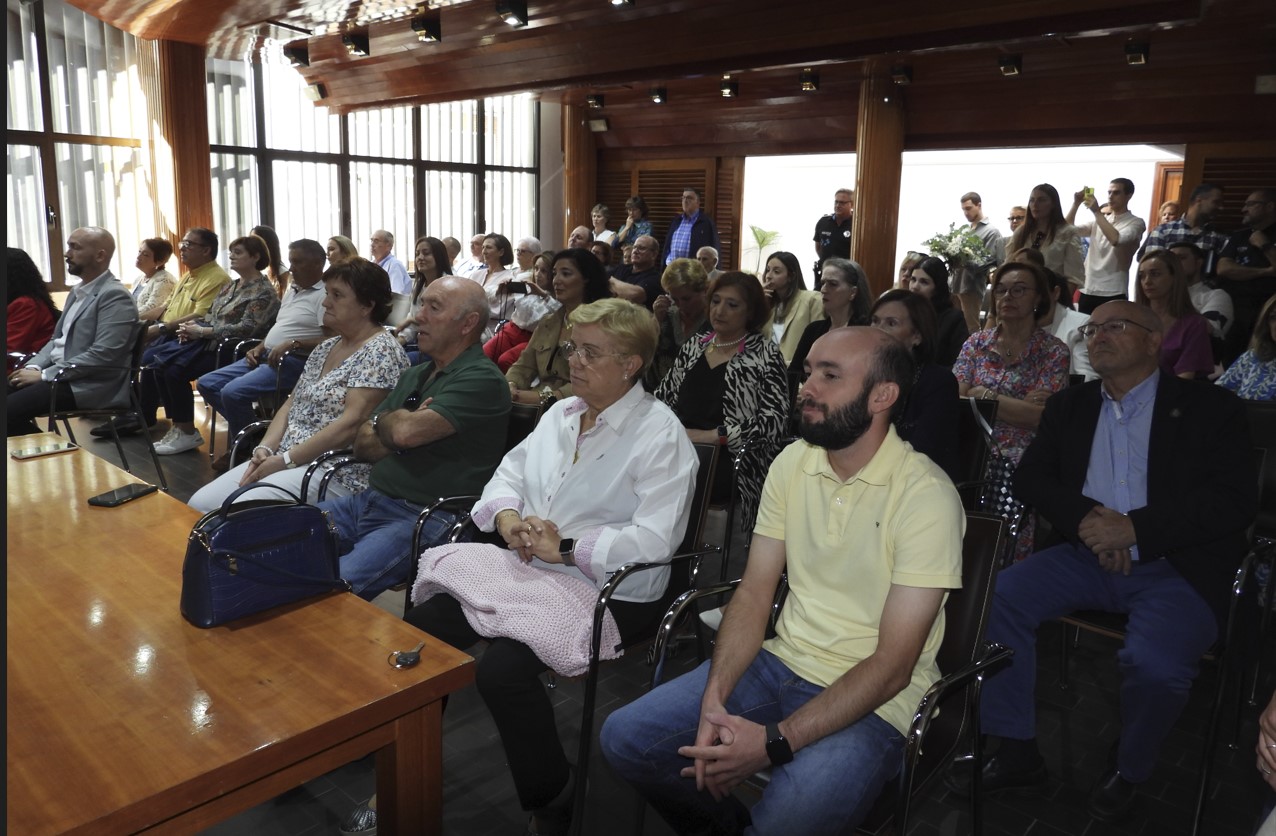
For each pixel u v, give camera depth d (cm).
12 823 115
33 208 689
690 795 168
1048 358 296
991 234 695
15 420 401
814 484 174
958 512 160
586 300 379
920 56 664
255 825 202
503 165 1031
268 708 143
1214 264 544
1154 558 208
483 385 252
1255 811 214
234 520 171
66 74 689
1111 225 612
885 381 162
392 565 237
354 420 280
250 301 521
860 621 167
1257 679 258
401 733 154
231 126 812
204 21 636
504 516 216
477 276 686
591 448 214
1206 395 218
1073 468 232
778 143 870
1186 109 638
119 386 418
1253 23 564
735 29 549
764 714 170
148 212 740
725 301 307
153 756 130
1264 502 245
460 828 204
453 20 613
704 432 304
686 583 222
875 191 728
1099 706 262
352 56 736
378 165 925
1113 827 208
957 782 218
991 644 167
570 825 191
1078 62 650
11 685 147
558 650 187
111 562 198
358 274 287
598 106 891
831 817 146
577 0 547
